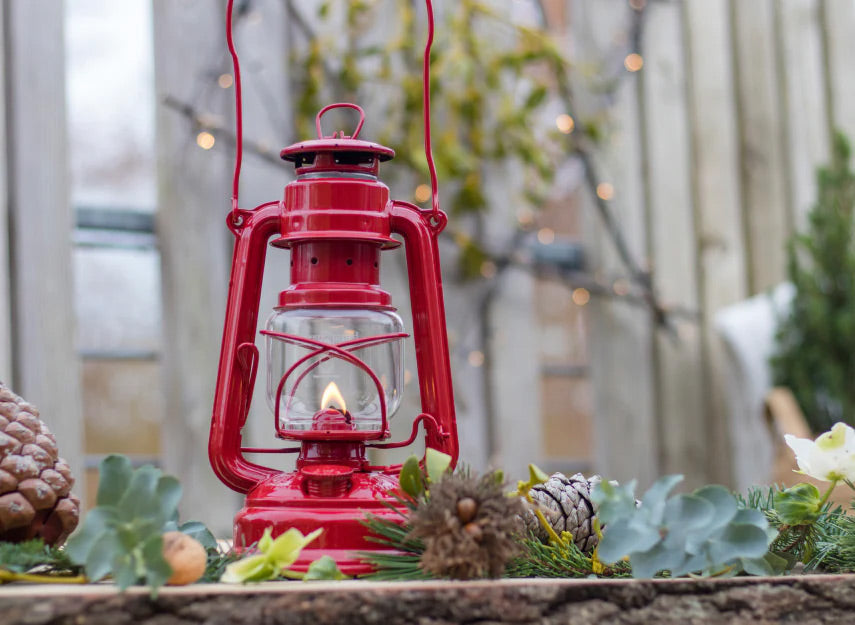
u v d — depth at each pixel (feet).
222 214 8.83
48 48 8.18
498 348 9.86
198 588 4.68
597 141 10.51
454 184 9.75
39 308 8.03
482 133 9.80
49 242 8.10
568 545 5.11
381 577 4.89
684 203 10.94
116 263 8.73
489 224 9.95
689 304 10.89
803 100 11.50
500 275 9.93
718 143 11.12
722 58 11.20
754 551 4.82
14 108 8.04
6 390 5.10
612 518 4.85
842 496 5.88
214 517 8.55
